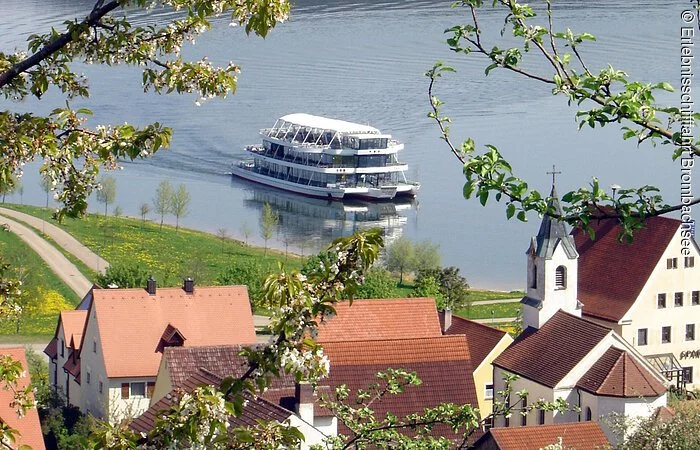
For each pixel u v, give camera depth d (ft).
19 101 203.31
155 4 194.29
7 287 224.53
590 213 199.52
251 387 174.29
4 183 190.90
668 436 463.83
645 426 477.36
